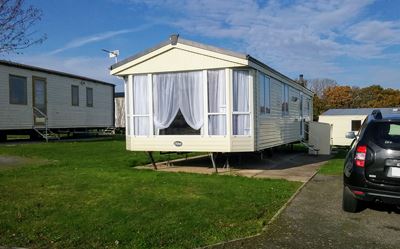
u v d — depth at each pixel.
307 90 20.14
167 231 5.34
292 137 16.59
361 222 5.85
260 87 11.68
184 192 7.57
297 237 5.17
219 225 5.61
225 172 10.78
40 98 22.12
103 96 28.95
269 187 8.23
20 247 4.94
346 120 24.42
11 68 19.95
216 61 10.59
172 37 10.97
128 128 11.84
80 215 6.07
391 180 5.79
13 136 26.03
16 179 8.93
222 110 10.71
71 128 25.31
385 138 5.95
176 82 11.16
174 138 11.17
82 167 11.14
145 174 9.80
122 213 6.13
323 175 10.21
